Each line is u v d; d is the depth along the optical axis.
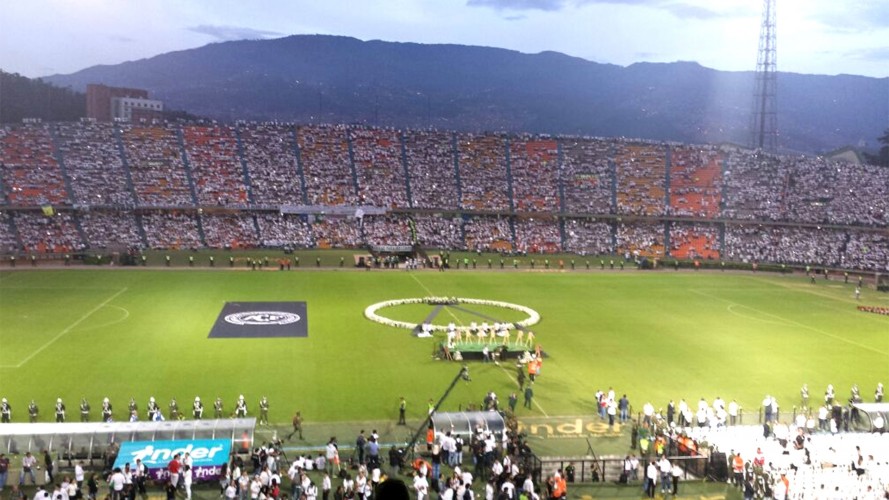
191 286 101.88
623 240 151.25
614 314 91.38
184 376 60.28
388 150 167.88
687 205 158.62
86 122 156.12
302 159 160.88
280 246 140.00
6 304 86.31
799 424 50.38
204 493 39.88
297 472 38.38
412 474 42.62
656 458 43.97
